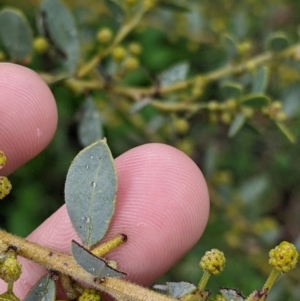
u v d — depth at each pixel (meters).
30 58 0.21
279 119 0.21
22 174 0.30
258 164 0.31
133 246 0.19
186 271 0.28
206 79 0.22
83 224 0.16
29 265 0.19
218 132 0.30
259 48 0.27
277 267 0.16
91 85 0.21
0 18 0.20
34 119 0.20
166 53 0.30
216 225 0.27
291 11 0.28
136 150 0.19
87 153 0.16
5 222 0.29
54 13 0.21
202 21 0.26
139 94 0.22
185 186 0.19
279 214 0.33
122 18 0.21
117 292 0.16
